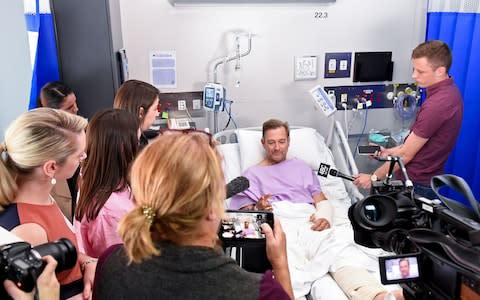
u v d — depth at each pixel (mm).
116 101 1982
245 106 3189
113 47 2469
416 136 2244
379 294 1631
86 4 2371
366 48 3234
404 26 3229
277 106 3232
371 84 3303
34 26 2148
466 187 1013
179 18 2947
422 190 2318
